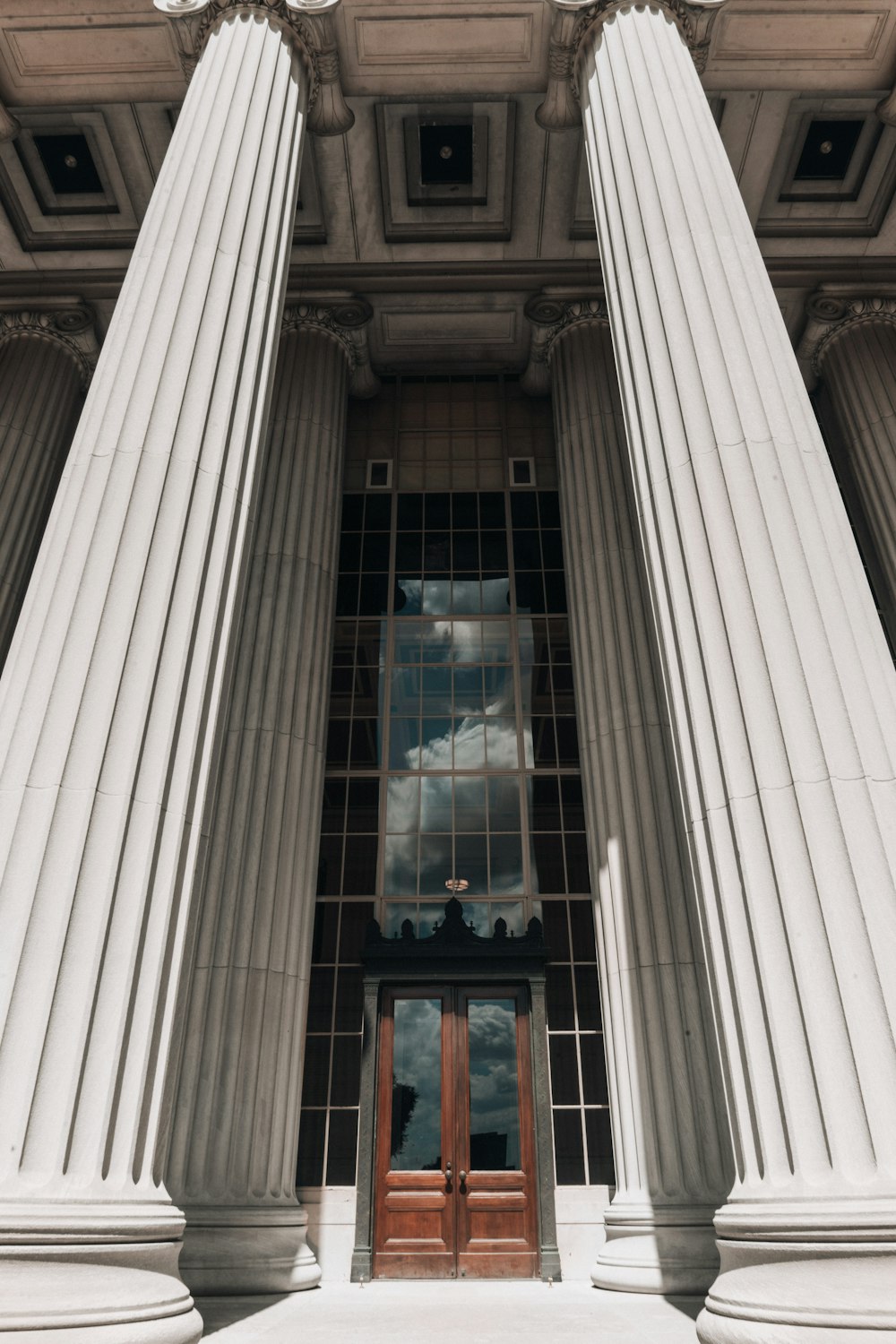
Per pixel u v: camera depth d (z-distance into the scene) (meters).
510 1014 10.47
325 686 11.27
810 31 10.86
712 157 7.55
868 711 4.92
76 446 6.20
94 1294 3.77
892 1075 4.06
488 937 10.91
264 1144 8.38
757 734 4.95
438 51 10.70
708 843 5.09
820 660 5.04
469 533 14.44
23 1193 3.96
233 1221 7.80
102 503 5.77
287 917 9.51
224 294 6.90
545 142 12.74
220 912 9.19
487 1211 9.61
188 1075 8.35
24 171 13.30
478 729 12.76
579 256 14.34
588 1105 10.08
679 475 6.03
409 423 15.48
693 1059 8.40
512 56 10.80
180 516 5.82
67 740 4.93
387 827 12.01
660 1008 8.71
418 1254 9.42
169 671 5.37
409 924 11.15
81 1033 4.30
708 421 6.04
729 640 5.27
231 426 6.53
